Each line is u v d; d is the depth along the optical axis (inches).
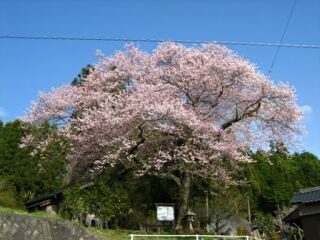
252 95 738.8
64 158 849.5
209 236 571.5
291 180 1549.0
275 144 769.6
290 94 727.7
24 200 857.5
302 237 772.0
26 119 807.7
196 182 822.5
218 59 728.3
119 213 645.9
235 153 698.8
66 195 639.8
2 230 412.8
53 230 436.8
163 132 695.1
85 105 771.4
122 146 689.0
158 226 733.9
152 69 776.3
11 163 959.6
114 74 794.2
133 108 663.1
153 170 727.1
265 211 1390.3
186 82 729.0
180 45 771.4
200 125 674.2
